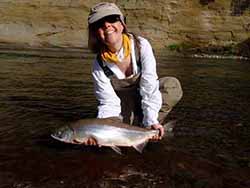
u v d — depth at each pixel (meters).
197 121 2.28
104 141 1.50
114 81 1.75
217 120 2.34
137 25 11.61
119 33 1.63
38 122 2.13
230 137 1.97
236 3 11.47
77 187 1.30
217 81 4.50
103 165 1.50
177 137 1.92
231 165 1.56
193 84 4.15
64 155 1.60
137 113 1.89
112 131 1.51
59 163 1.51
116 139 1.52
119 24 1.62
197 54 9.72
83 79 4.23
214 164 1.56
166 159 1.59
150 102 1.71
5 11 11.22
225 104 2.91
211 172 1.48
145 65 1.71
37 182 1.33
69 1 11.47
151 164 1.53
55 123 2.12
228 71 5.81
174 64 6.73
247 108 2.78
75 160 1.54
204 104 2.88
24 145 1.71
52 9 11.37
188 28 11.50
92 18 1.57
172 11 11.57
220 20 11.46
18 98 2.85
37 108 2.51
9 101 2.71
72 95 3.11
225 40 11.41
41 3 11.37
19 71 4.70
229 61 8.05
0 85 3.47
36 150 1.65
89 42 1.69
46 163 1.50
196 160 1.59
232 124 2.25
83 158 1.57
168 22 11.56
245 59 9.00
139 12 11.62
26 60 6.21
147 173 1.44
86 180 1.36
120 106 1.79
